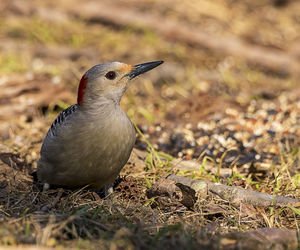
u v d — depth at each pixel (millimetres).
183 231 6445
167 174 9352
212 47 18703
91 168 7770
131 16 19906
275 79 16875
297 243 6387
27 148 10852
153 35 18938
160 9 21156
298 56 18750
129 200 8188
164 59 17516
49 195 8211
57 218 6832
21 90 13148
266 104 13539
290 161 9930
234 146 11188
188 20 20609
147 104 14234
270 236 6555
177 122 12695
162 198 7934
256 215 7652
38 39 18469
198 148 11266
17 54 16938
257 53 18328
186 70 16719
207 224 7219
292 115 12531
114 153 7715
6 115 12391
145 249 6141
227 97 14359
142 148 11312
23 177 9102
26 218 6809
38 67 15867
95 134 7527
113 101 7668
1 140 11250
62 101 13461
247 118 12562
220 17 21188
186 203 7770
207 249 6152
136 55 17688
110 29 19719
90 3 20609
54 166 7934
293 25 21656
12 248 5887
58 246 6070
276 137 11438
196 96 14109
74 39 18453
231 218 7551
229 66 17422
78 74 15633
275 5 23375
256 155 10734
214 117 12750
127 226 6789
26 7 20219
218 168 9367
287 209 7734
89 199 7879
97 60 17094
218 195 8211
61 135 7652
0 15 20016
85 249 6070
